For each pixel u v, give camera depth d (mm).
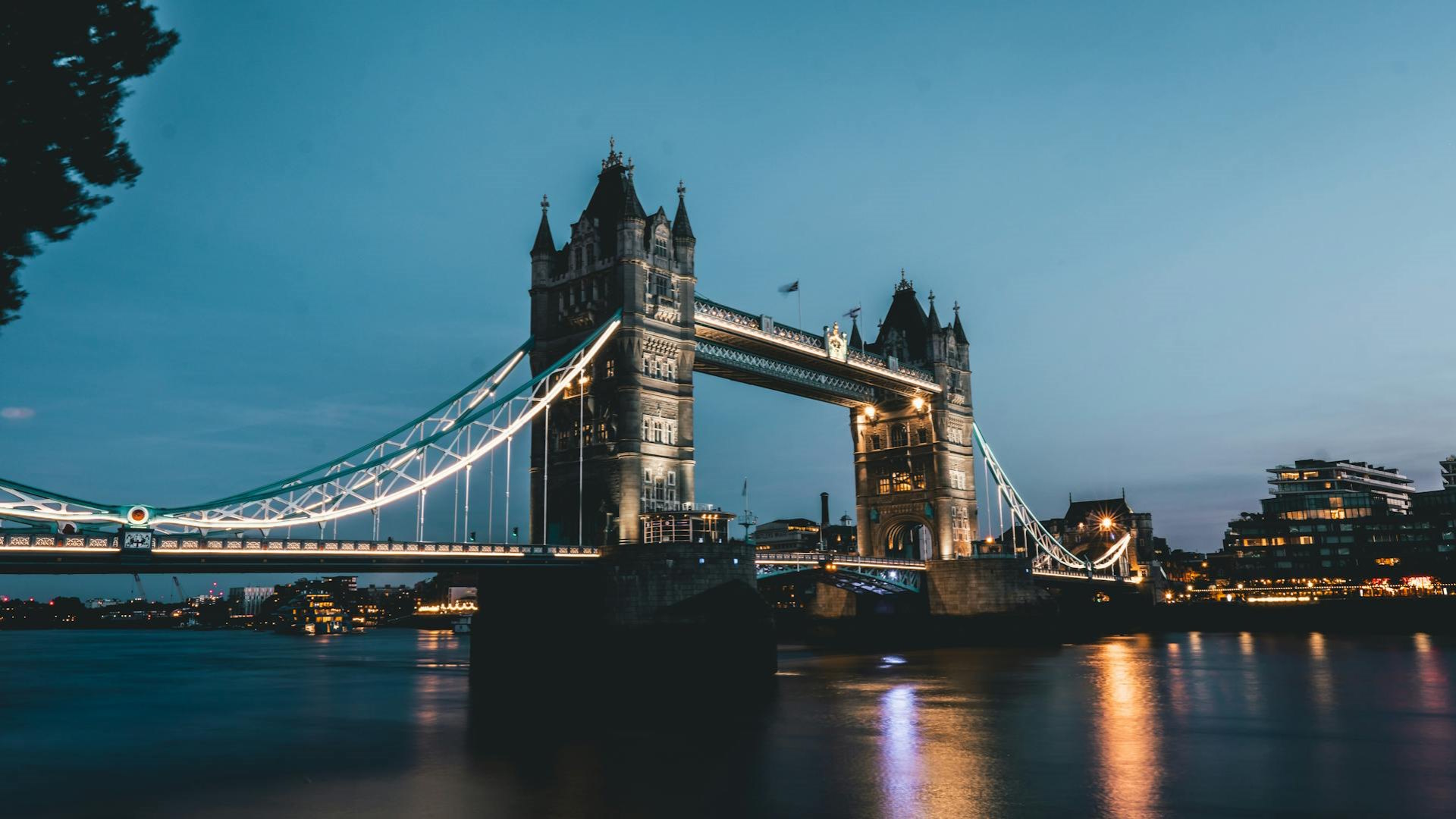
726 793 38562
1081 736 52188
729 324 104562
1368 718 58750
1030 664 101062
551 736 52188
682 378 96500
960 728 55000
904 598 140125
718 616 81938
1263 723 56938
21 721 62000
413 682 89812
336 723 58750
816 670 93000
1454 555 193500
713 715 60344
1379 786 39969
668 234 98500
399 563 69312
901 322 150875
